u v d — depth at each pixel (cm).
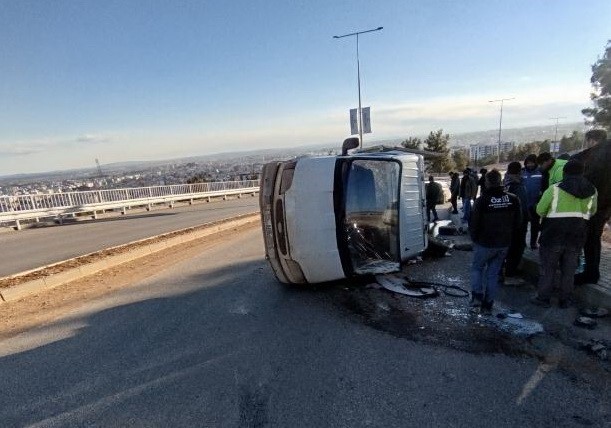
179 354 372
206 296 546
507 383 293
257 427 259
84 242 1172
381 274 555
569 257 409
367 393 290
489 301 418
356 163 552
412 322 415
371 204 560
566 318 399
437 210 1420
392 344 366
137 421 274
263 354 361
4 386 335
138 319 474
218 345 386
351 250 545
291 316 450
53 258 934
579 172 395
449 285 526
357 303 479
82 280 691
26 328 471
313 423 259
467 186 1015
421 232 595
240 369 336
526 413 258
